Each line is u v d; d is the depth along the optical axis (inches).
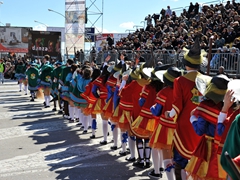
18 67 749.3
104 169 247.9
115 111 275.7
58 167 251.9
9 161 265.6
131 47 719.1
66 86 429.4
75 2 1027.9
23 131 373.1
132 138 262.4
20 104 579.8
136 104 244.5
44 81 540.7
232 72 413.1
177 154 181.3
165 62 510.9
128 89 256.8
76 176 232.5
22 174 235.8
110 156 281.3
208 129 154.2
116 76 281.0
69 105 434.3
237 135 104.7
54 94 502.3
